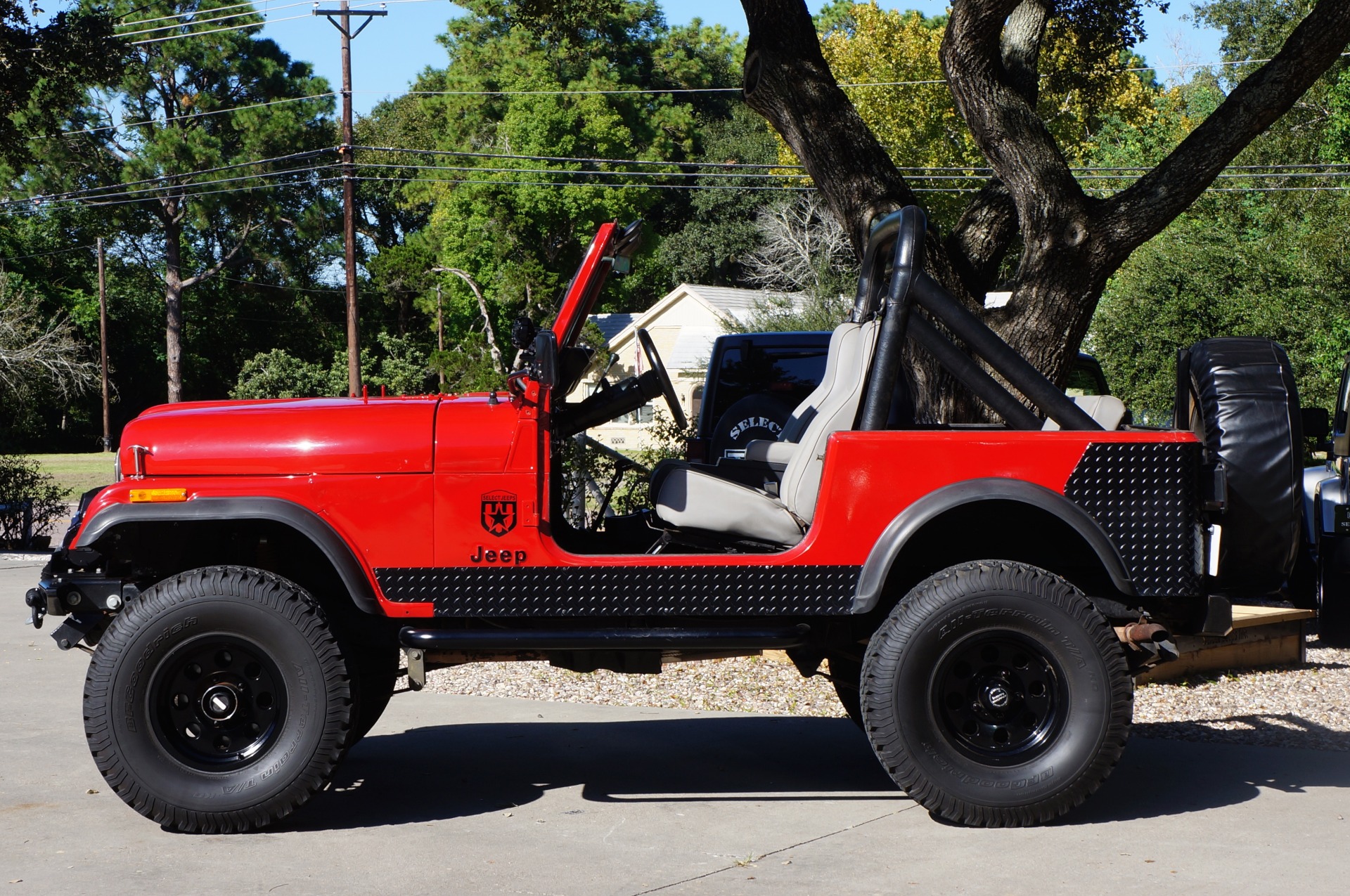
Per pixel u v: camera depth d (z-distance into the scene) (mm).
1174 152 8008
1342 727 6141
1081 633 4473
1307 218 23500
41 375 43906
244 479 4520
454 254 48375
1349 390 9398
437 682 7395
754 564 4578
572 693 7059
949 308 4852
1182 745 5789
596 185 46312
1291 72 7652
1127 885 3881
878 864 4109
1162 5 12477
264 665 4449
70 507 22219
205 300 60031
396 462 4520
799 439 5375
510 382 4543
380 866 4109
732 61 62375
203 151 51750
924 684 4465
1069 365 8195
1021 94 8891
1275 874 3984
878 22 38375
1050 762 4477
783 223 46750
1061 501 4562
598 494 7629
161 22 51969
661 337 43031
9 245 54594
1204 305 20938
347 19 30656
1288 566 4797
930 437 4602
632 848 4301
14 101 19828
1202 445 4844
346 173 31047
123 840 4398
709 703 6773
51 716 6375
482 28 59781
